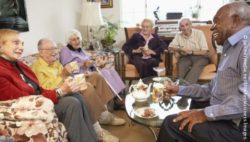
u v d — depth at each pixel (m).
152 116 1.76
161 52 3.41
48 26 3.14
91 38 4.13
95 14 3.58
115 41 4.14
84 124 1.83
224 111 1.31
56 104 1.84
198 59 3.17
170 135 1.38
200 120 1.37
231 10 1.45
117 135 2.41
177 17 4.30
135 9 4.43
